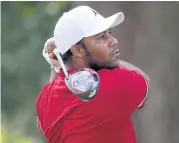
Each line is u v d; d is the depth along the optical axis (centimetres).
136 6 1590
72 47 845
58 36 849
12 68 3228
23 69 3222
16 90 3288
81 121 843
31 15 3059
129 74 845
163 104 1589
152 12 1595
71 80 821
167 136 1591
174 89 1596
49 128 868
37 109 895
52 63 898
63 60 859
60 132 859
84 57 848
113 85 834
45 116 876
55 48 885
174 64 1598
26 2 2956
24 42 3225
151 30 1592
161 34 1599
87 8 853
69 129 848
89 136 841
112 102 836
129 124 861
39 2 2966
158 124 1589
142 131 1595
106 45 843
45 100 882
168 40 1602
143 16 1593
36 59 3191
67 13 855
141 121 1595
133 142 861
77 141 845
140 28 1592
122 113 844
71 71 852
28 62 3203
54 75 921
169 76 1595
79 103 842
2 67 3247
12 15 3225
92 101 835
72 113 847
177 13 1605
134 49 1589
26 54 3186
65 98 855
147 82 855
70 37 843
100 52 841
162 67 1593
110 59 848
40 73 3216
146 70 1591
